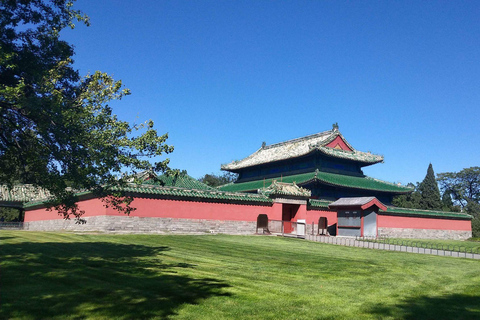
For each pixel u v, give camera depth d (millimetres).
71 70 15422
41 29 14656
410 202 82312
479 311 10367
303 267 17016
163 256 18047
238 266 16266
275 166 59812
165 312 8961
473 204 97812
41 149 13414
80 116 12812
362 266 18297
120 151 14227
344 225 39969
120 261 15672
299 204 40438
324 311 9781
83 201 33219
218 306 9680
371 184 55344
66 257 15969
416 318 9508
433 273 17078
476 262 22297
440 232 55094
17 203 49000
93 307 9102
